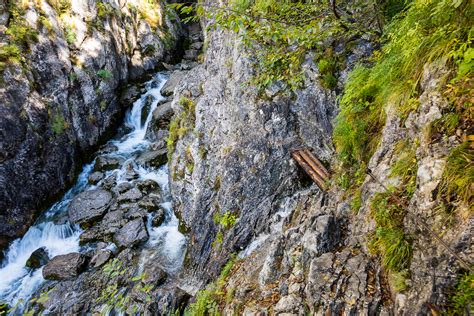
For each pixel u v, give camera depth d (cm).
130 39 1466
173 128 927
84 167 1127
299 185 591
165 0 1811
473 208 245
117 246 827
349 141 459
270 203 600
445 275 238
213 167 736
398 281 273
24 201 889
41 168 944
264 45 675
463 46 280
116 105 1305
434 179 278
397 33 384
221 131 751
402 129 359
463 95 282
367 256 326
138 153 1177
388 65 405
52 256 840
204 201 722
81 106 1119
